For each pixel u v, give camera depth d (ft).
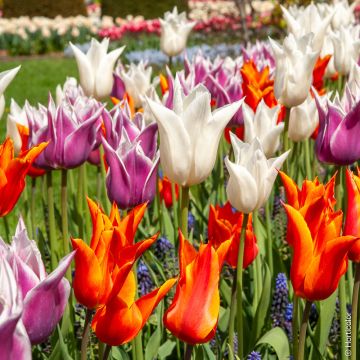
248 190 9.77
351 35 20.30
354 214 8.89
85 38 82.89
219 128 9.64
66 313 11.07
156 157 11.10
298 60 13.38
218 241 10.76
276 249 14.55
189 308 7.38
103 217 7.92
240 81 16.51
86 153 11.90
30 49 82.48
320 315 11.87
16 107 15.52
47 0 97.86
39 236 15.02
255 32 67.62
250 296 14.19
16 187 9.48
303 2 47.34
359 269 9.69
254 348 11.12
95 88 15.38
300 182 17.72
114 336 7.31
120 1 93.09
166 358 13.05
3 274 5.53
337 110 11.41
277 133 12.98
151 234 16.89
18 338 5.44
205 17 78.74
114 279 7.50
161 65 62.23
